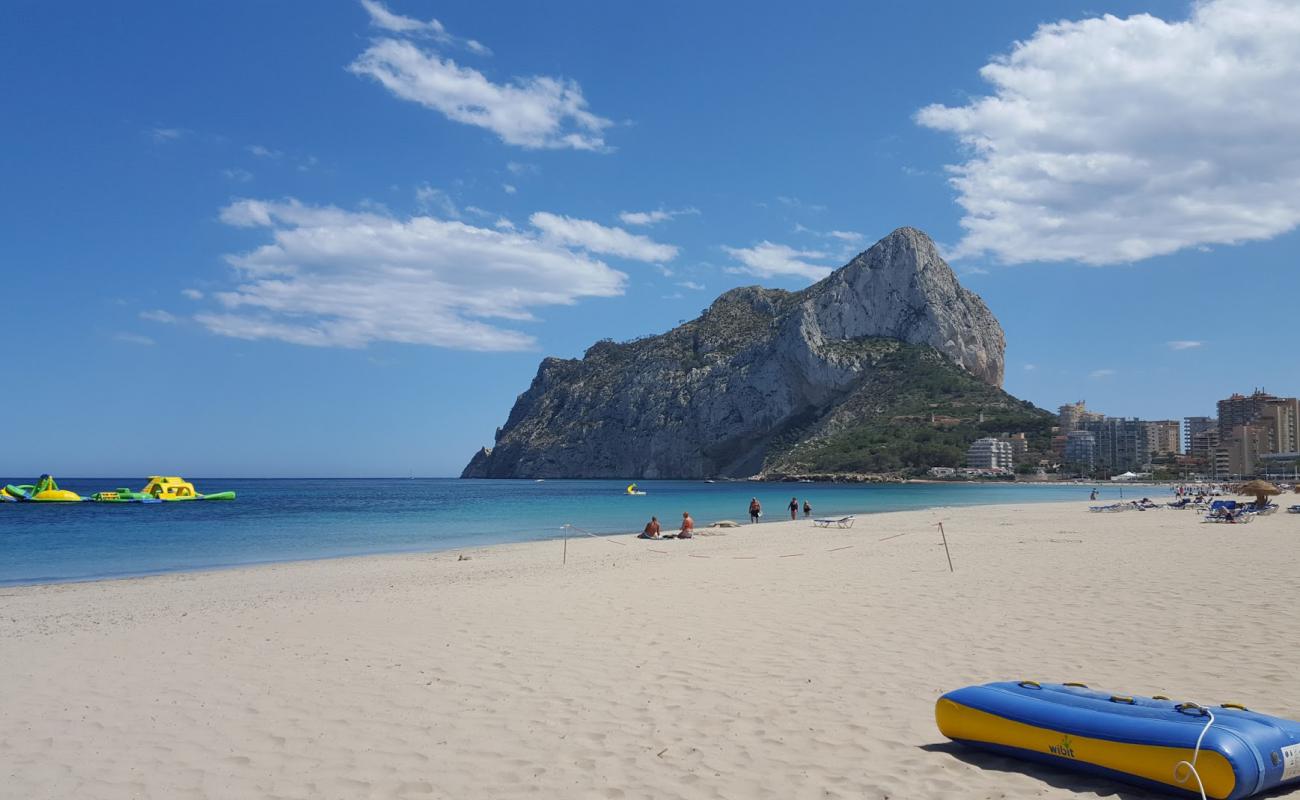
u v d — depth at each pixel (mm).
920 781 5379
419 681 8305
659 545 28156
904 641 9594
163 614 13555
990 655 8758
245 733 6793
